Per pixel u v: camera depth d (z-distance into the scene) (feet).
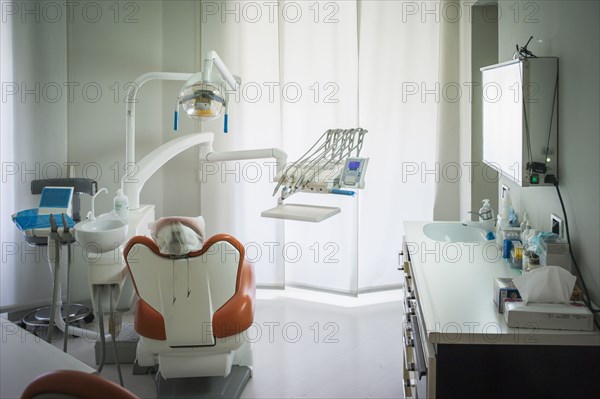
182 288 8.64
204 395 9.43
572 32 6.93
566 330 5.89
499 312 6.43
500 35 10.38
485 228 10.18
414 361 7.55
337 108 13.51
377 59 13.50
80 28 13.21
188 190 14.05
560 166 7.34
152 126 13.75
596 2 6.26
